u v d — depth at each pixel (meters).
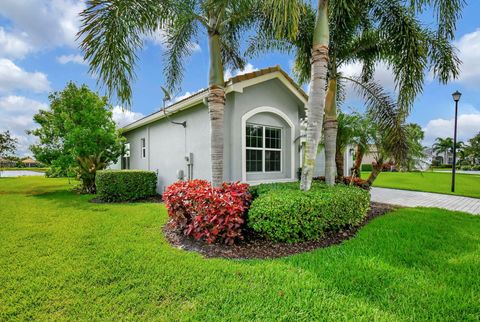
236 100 8.09
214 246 4.82
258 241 5.05
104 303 2.95
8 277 3.54
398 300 3.00
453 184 13.65
